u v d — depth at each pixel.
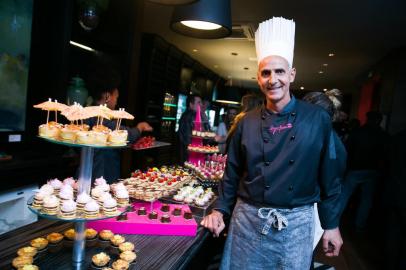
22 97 2.40
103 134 1.10
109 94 2.03
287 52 1.21
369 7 3.38
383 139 4.01
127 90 3.25
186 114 4.45
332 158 1.25
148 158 5.59
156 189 1.68
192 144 3.00
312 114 1.23
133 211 1.49
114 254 1.15
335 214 1.30
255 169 1.25
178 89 6.82
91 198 1.11
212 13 1.73
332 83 9.29
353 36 4.46
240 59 6.94
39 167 2.37
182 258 1.15
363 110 7.50
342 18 3.77
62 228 1.30
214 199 1.90
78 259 1.04
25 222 2.29
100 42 2.98
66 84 2.57
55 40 2.47
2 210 2.21
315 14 3.71
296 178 1.19
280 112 1.23
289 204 1.19
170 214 1.52
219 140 3.72
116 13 3.18
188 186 1.96
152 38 5.27
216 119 11.11
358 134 4.14
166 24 4.65
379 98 5.81
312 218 1.25
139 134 2.12
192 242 1.30
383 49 5.00
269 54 1.21
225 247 1.36
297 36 4.69
